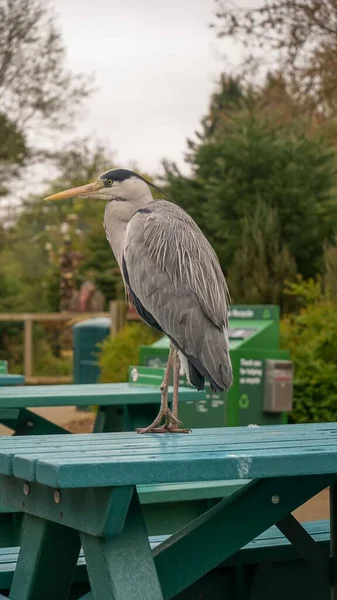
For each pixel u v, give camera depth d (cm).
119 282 2648
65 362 2706
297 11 1878
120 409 772
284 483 408
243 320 1073
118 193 548
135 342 1507
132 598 345
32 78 2997
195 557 392
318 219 1758
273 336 1047
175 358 466
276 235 1678
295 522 445
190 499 630
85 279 2747
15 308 2744
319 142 1828
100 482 332
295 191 1728
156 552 389
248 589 492
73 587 462
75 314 2431
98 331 1869
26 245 3428
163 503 640
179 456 353
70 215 3503
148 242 476
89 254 2811
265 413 1038
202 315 454
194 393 709
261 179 1753
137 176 550
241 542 400
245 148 1772
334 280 1495
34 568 395
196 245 473
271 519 405
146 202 546
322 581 480
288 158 1773
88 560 362
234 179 1769
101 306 2570
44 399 670
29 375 2386
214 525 396
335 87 1952
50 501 380
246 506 401
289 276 1633
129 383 800
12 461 361
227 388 440
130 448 382
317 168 1786
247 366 1030
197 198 1903
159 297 462
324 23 1883
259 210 1698
